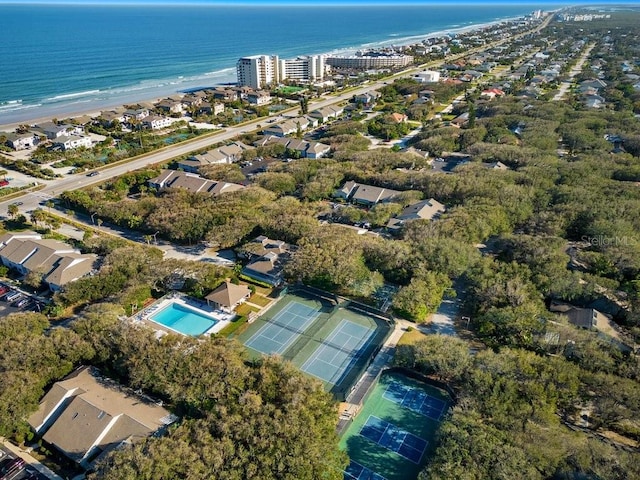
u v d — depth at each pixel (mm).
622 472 47906
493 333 75625
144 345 66188
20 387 59500
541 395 58375
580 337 69062
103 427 56188
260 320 82938
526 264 89625
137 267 91188
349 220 116312
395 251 91688
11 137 181000
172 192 126938
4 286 91688
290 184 135375
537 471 48719
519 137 175875
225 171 145000
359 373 68938
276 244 101875
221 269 92000
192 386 60344
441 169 152375
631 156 147750
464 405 57500
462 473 48000
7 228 115875
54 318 81875
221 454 50531
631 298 78938
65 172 156250
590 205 109250
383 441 59469
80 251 101250
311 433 53375
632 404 56969
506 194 116438
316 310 85875
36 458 56125
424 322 82062
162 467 48406
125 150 177625
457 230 99688
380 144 187000
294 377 61688
